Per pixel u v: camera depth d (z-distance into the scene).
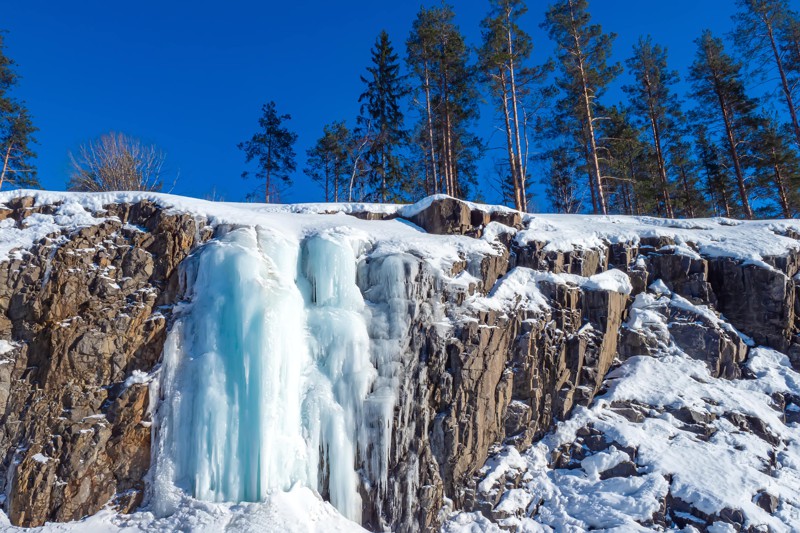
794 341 14.22
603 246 15.80
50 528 9.56
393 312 12.38
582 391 13.07
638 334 14.23
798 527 9.87
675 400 12.72
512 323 13.24
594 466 11.53
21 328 11.52
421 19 27.89
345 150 34.50
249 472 10.11
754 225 17.48
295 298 11.71
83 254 12.32
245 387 10.61
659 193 29.52
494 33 25.06
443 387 11.87
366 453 11.02
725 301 15.04
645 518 10.09
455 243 14.44
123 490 10.22
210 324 11.27
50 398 10.77
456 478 11.23
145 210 13.30
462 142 31.61
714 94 27.95
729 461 11.24
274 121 35.97
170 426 10.59
